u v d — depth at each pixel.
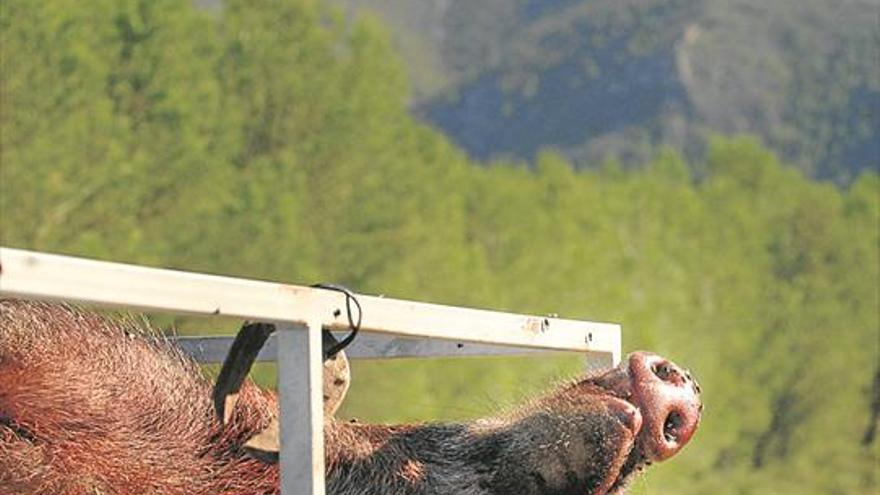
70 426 7.98
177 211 44.25
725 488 67.19
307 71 50.81
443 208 54.03
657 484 59.66
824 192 84.56
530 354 8.99
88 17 42.66
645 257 69.88
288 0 51.12
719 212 80.38
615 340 9.07
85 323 8.40
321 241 50.06
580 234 67.19
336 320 6.71
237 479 8.34
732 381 68.50
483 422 8.78
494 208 63.41
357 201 51.00
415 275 51.59
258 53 50.25
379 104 51.81
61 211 40.88
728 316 71.56
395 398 36.09
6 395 7.89
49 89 40.53
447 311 7.41
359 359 9.05
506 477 8.55
